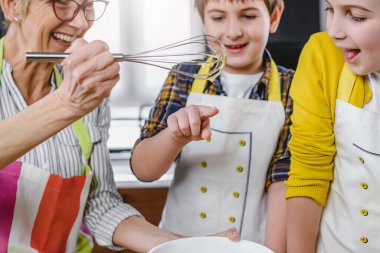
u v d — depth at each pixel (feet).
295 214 3.93
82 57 3.15
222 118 4.78
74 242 4.34
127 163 8.04
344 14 3.29
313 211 3.93
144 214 7.48
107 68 3.21
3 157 3.39
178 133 4.17
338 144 3.90
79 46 3.22
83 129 4.43
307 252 3.90
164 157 4.51
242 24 4.61
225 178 4.81
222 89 4.86
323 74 3.88
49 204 4.09
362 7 3.17
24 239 4.05
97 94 3.27
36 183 4.05
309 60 3.98
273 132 4.79
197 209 4.84
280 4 4.96
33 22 3.88
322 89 3.90
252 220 4.81
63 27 3.94
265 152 4.79
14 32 4.16
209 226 4.83
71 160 4.31
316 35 4.07
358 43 3.30
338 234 3.97
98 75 3.19
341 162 3.90
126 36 9.12
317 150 3.87
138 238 4.26
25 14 3.88
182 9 9.14
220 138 4.78
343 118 3.81
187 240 3.47
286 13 7.84
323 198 3.97
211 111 4.09
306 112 3.90
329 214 4.04
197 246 3.48
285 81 4.95
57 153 4.26
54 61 3.25
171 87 4.90
